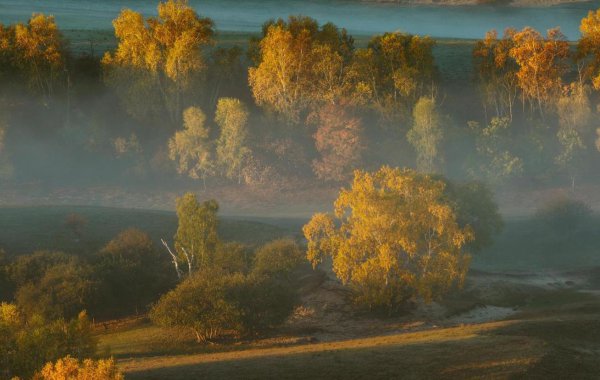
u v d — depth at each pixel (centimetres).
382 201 8144
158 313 7519
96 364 4191
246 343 7294
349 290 8750
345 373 5306
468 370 5259
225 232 10769
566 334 6475
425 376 5178
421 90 16388
